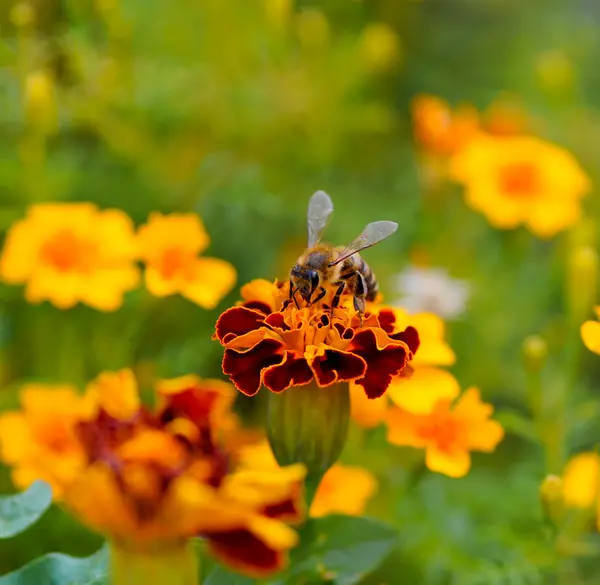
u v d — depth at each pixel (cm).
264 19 59
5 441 41
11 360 49
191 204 54
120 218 44
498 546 42
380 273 56
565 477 40
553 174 53
